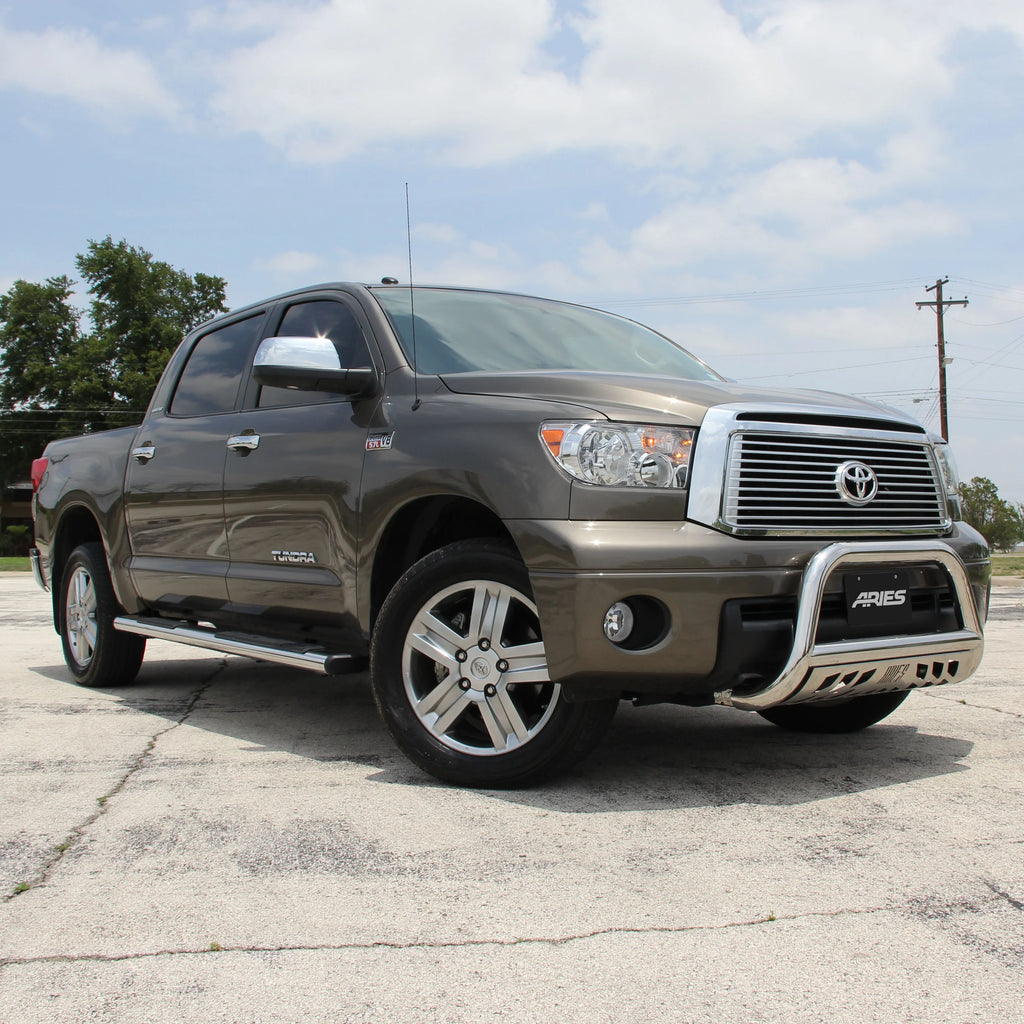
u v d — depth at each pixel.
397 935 2.28
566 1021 1.90
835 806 3.25
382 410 3.92
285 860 2.76
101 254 52.69
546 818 3.13
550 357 4.34
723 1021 1.90
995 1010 1.94
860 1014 1.92
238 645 4.45
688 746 4.14
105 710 4.99
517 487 3.31
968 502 62.47
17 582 18.69
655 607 3.21
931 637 3.50
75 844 2.90
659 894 2.51
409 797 3.37
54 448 6.42
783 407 3.44
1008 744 4.15
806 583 3.23
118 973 2.10
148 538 5.23
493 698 3.44
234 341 5.14
